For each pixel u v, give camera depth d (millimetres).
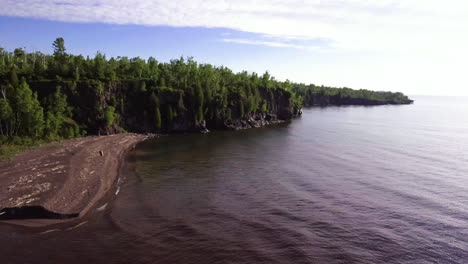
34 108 82875
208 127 133125
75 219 39344
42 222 37969
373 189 51781
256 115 156500
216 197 48250
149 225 38312
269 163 70125
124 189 51344
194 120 126438
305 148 88312
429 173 61594
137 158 74875
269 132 123812
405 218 40688
